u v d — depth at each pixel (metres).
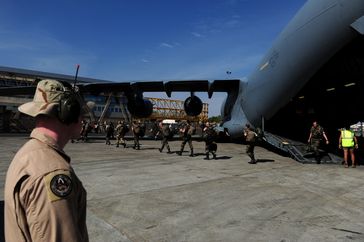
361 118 14.42
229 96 19.70
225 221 4.99
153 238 4.27
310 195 6.69
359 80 11.80
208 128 12.55
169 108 52.44
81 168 10.09
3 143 19.34
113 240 4.18
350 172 9.70
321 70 11.23
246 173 9.37
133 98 20.55
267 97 13.82
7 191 1.24
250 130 11.57
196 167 10.48
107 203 5.92
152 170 9.76
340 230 4.61
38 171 1.20
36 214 1.15
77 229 1.23
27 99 47.06
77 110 1.45
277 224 4.86
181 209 5.60
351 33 9.64
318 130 11.77
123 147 18.05
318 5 10.33
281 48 12.32
